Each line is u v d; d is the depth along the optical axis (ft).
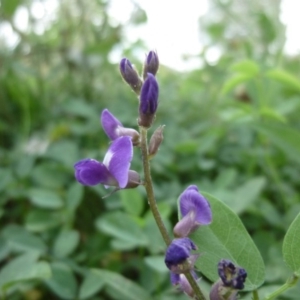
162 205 0.39
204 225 0.26
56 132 0.57
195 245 0.24
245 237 0.25
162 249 0.36
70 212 0.44
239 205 0.41
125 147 0.23
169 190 0.48
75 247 0.41
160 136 0.24
